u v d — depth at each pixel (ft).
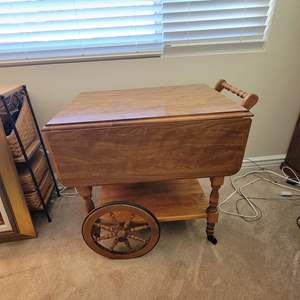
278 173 5.50
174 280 3.22
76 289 3.15
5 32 4.05
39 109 4.67
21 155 3.69
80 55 4.36
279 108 5.11
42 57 4.31
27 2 3.88
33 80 4.41
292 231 3.94
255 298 2.97
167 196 3.88
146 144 2.79
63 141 2.72
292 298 2.95
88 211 3.38
